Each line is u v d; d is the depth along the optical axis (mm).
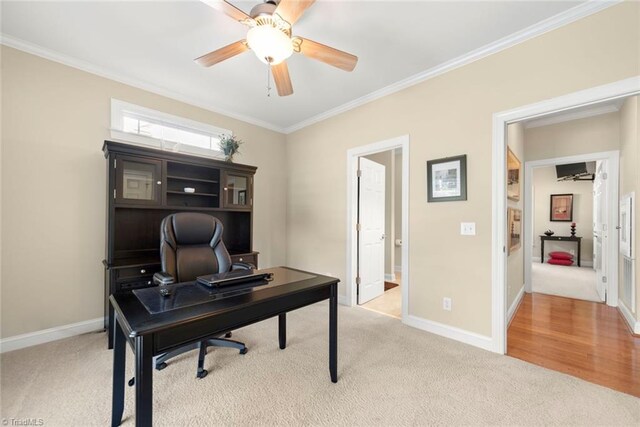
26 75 2289
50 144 2404
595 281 4809
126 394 1688
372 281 3828
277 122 4086
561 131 3801
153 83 2908
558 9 1864
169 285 1648
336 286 1828
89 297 2596
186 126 3262
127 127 2875
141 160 2576
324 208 3783
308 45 1790
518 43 2139
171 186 3096
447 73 2547
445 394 1693
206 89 3041
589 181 6395
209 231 2346
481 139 2334
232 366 2004
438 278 2588
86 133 2584
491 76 2281
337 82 2879
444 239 2551
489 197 2287
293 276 1911
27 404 1569
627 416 1499
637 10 1693
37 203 2342
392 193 4988
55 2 1817
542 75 2033
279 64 1983
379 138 3109
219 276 1735
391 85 2934
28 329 2295
